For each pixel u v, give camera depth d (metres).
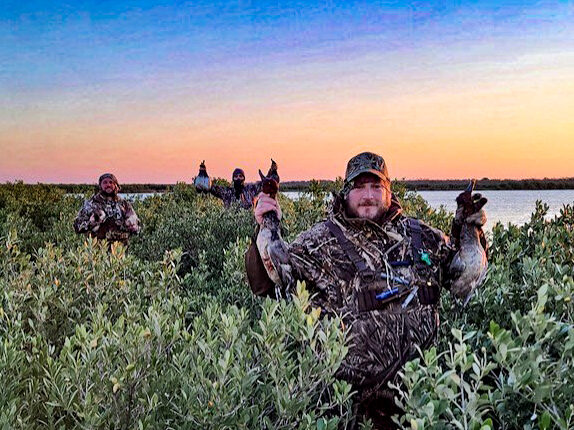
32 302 4.15
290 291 3.18
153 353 2.70
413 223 3.32
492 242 6.07
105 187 8.61
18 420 2.46
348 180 3.17
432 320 3.14
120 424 2.58
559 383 2.24
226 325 2.89
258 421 2.64
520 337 2.28
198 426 2.50
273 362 2.62
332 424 2.42
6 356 2.81
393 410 3.02
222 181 20.89
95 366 2.65
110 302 4.59
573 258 5.09
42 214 17.27
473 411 2.05
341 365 3.00
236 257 6.16
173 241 10.00
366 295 3.04
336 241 3.14
